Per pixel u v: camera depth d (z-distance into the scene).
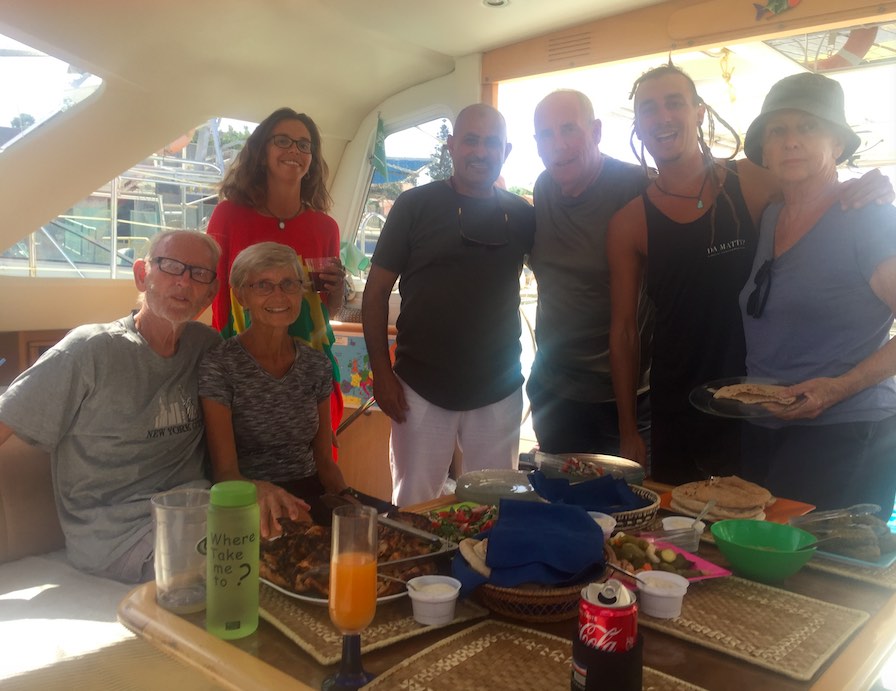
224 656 1.02
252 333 2.14
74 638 1.56
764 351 2.06
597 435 2.68
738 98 5.02
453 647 1.06
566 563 1.15
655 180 2.34
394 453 2.69
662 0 3.01
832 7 2.64
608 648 0.85
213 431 2.05
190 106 3.42
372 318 2.64
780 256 2.02
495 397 2.61
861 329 1.92
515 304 2.65
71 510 1.94
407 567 1.25
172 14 2.95
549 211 2.61
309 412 2.23
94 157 3.29
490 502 1.79
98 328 1.94
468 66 3.64
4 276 3.43
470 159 2.49
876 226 1.86
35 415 1.82
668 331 2.36
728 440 2.32
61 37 2.87
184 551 1.19
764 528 1.44
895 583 1.32
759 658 1.03
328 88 3.80
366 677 0.97
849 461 1.90
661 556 1.32
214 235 2.69
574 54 3.28
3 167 3.11
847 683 0.98
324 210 2.95
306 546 1.28
